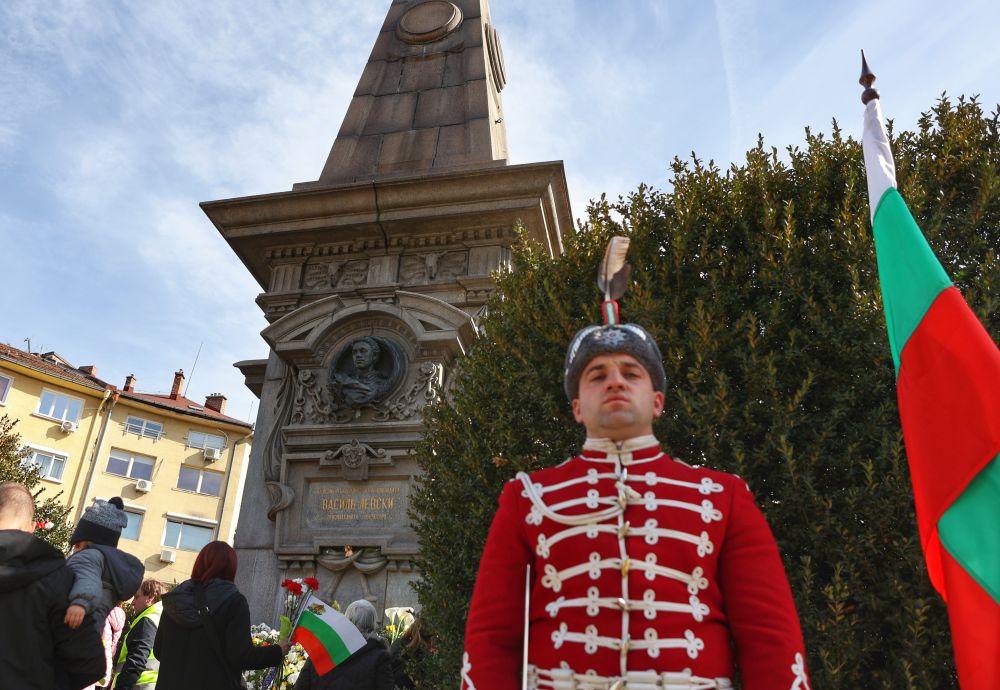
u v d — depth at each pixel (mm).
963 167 4219
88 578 3869
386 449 7965
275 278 9305
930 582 3176
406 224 8891
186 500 34750
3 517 3764
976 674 2377
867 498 3359
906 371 2896
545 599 1914
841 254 4023
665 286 4293
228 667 4262
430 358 8289
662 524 1908
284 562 7801
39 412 31375
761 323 3984
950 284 2895
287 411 8562
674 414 3869
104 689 5910
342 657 4520
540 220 8680
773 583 1858
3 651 3479
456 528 4281
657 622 1800
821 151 4609
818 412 3764
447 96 10656
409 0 11930
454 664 4043
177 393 38125
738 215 4453
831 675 3105
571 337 4359
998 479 2539
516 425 4324
